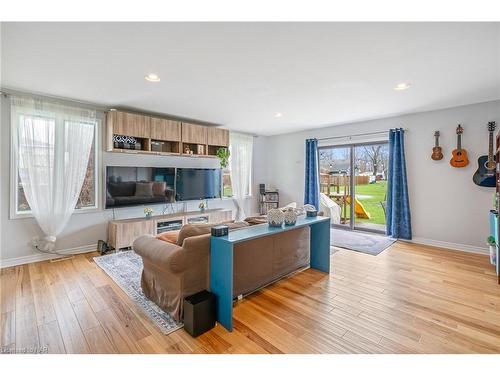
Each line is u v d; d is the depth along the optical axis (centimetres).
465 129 385
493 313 215
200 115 447
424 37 194
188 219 462
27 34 189
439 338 182
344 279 288
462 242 392
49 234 342
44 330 188
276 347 172
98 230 394
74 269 310
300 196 616
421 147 427
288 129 584
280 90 316
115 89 313
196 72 261
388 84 295
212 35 192
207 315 190
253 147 652
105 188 386
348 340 180
